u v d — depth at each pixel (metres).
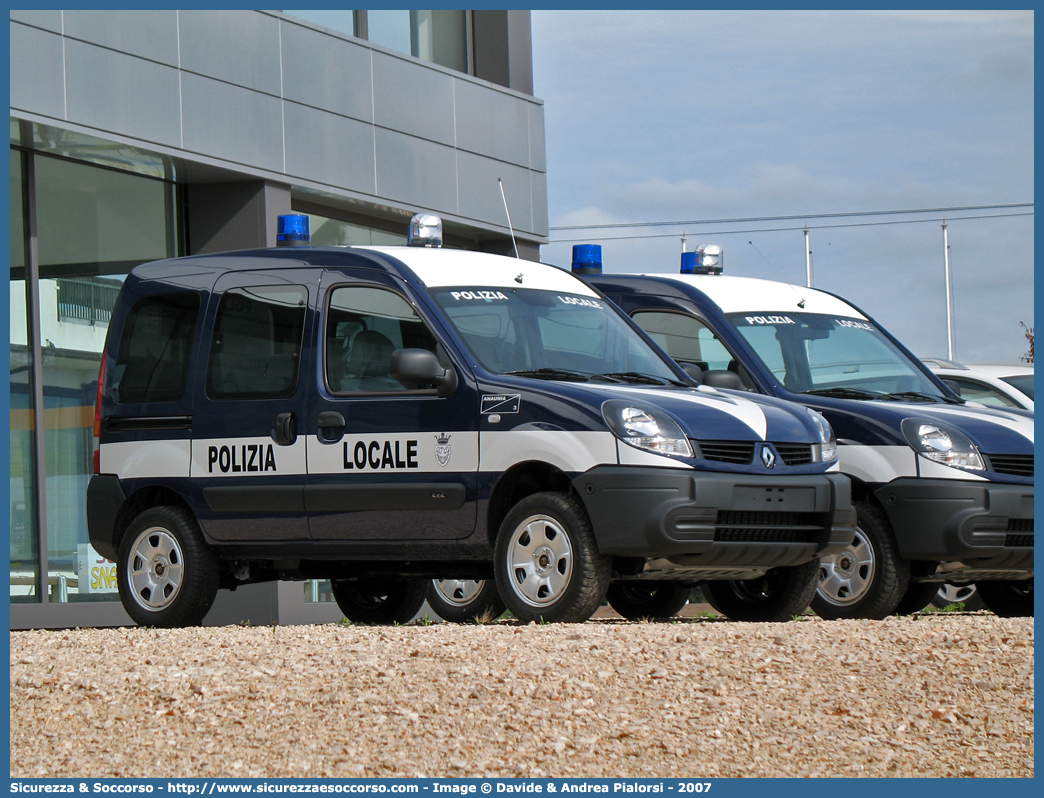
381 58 34.34
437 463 18.11
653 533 16.64
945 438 20.47
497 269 19.91
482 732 11.85
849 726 12.27
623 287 23.61
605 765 11.16
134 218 30.92
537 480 18.30
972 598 26.23
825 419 19.33
